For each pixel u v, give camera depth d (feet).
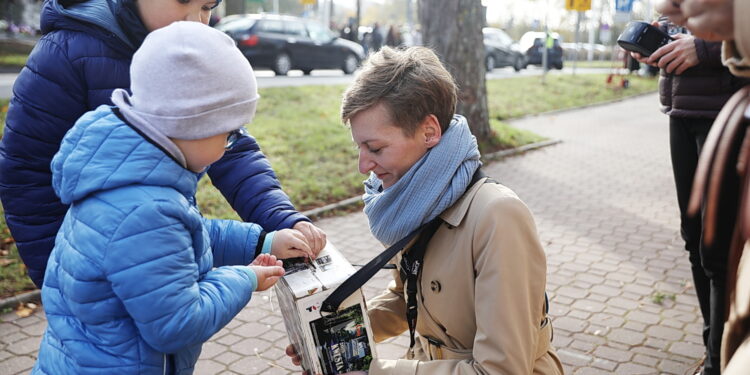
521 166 30.14
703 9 3.26
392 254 5.45
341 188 23.57
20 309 13.83
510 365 5.06
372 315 6.71
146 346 5.08
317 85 48.24
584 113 51.24
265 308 14.19
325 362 5.30
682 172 9.97
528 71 91.30
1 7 87.76
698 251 10.11
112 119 4.99
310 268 5.85
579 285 15.29
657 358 11.78
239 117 5.21
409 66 5.36
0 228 17.16
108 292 4.89
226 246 6.48
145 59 4.98
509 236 5.12
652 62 9.45
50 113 6.61
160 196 4.87
